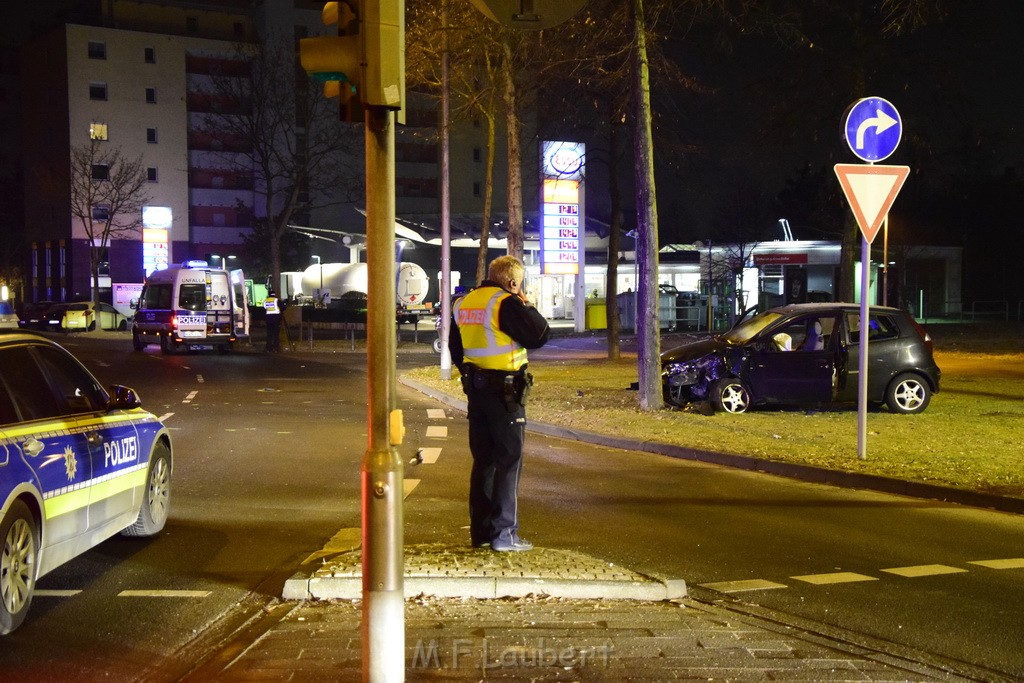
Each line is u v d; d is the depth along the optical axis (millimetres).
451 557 6848
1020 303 55812
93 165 68938
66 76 71000
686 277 51438
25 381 6293
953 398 18531
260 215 77312
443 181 23609
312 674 4758
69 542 6402
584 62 18328
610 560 7508
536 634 5441
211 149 75750
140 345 35625
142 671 5090
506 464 7051
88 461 6648
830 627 5883
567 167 25828
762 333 16562
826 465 11508
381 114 4105
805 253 46406
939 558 7672
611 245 27844
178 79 74062
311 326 38562
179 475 11344
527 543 7191
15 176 84438
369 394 4160
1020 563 7516
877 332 16469
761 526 8812
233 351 36781
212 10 76188
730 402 16469
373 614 4098
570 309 56188
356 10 4098
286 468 11852
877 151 11531
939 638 5703
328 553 7207
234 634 5676
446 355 23734
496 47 21938
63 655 5324
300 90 71875
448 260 23625
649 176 16656
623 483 11031
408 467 11914
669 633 5504
